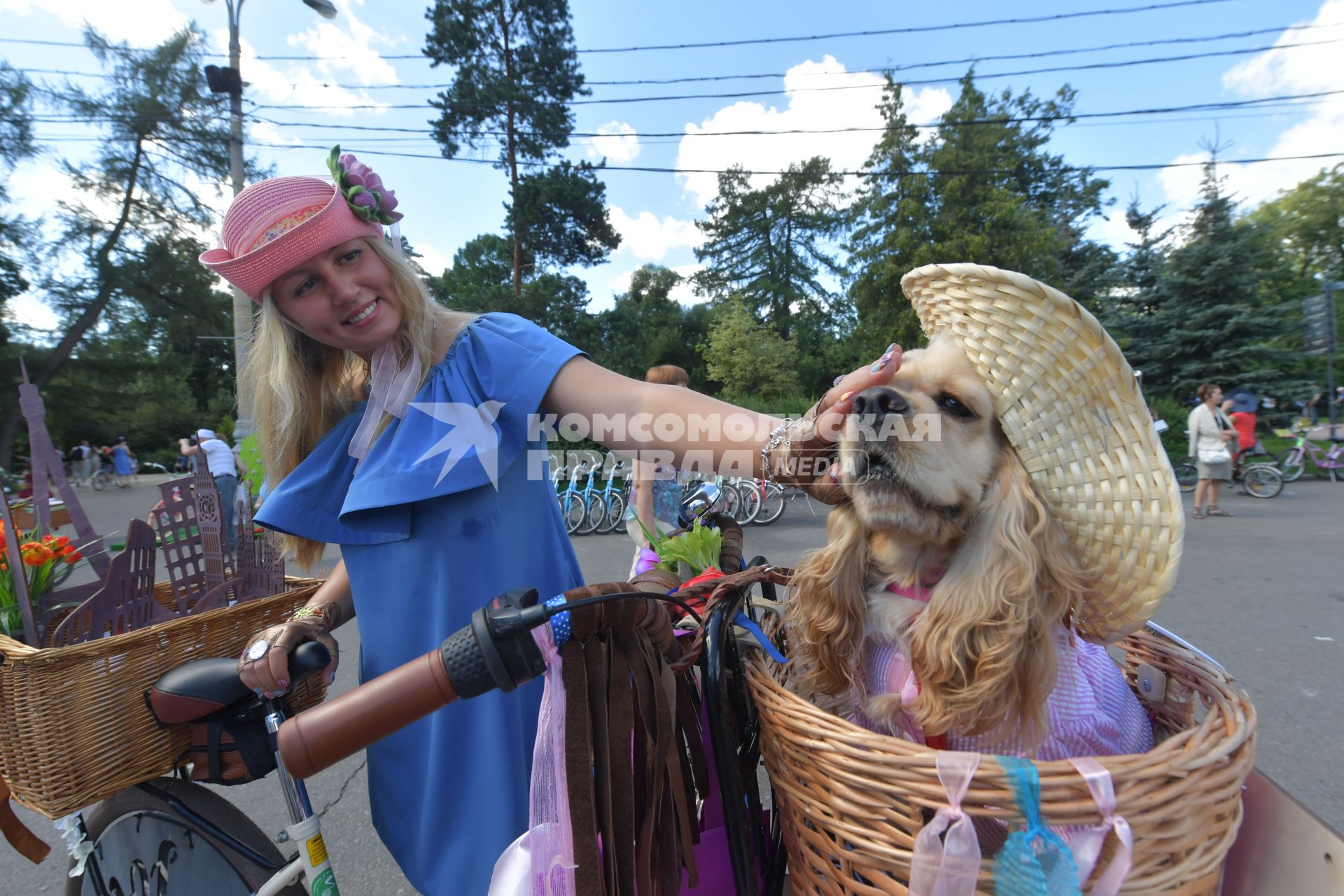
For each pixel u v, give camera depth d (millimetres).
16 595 1567
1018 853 843
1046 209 23141
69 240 24266
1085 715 1124
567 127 22891
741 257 41844
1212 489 9422
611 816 943
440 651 831
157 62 23172
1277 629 4441
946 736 1152
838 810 961
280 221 1196
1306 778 2764
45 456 1820
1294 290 24000
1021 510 1061
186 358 31438
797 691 1365
